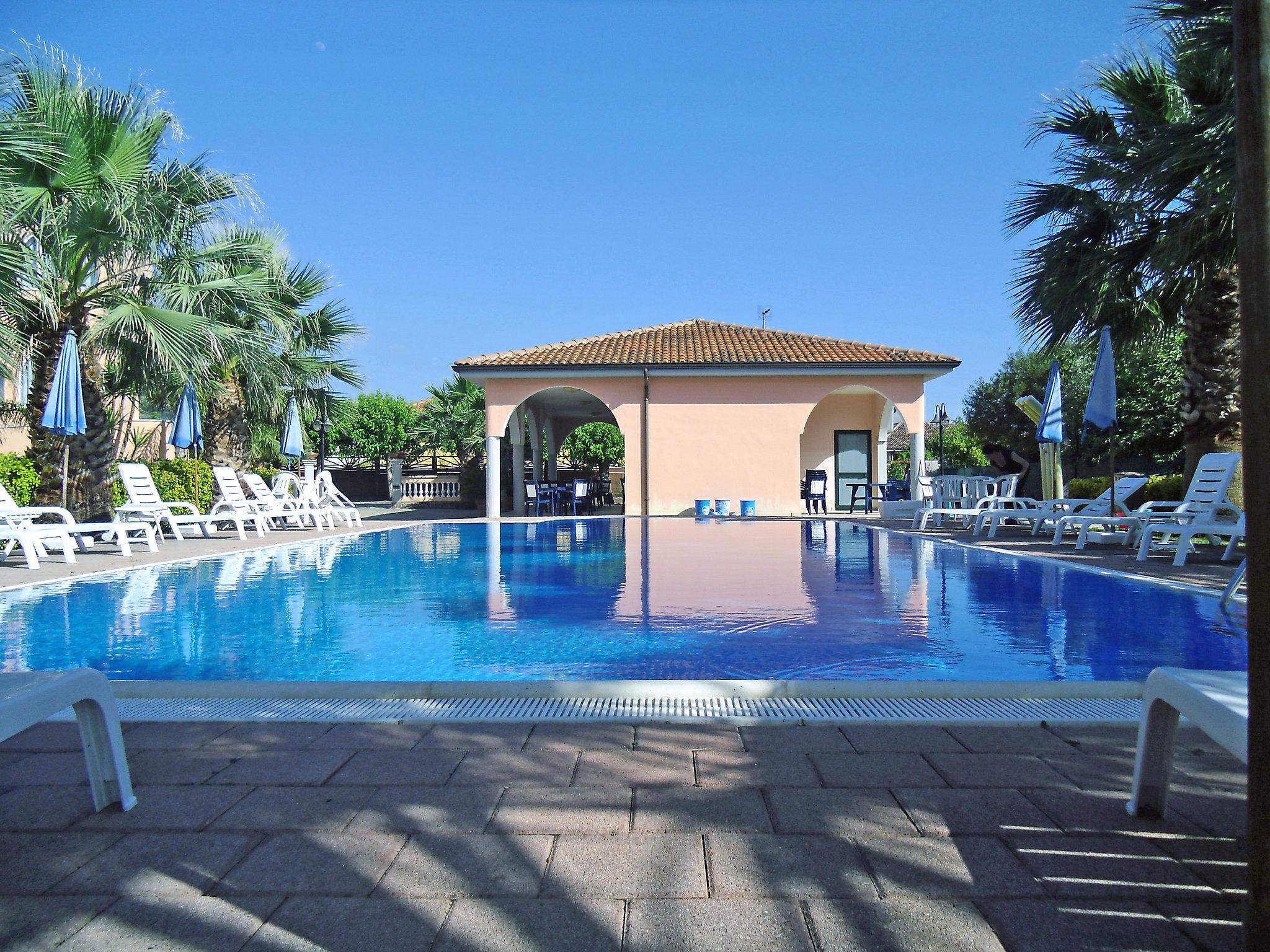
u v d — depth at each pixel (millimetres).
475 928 1700
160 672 4148
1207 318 9500
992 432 26297
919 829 2133
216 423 14953
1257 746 1408
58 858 2018
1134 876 1888
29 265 8656
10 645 4820
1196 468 9188
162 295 10797
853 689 3344
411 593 6922
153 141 10648
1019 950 1607
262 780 2494
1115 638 4793
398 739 2857
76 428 9359
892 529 13797
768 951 1611
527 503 21281
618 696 3344
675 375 17766
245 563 9250
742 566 8797
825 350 18453
